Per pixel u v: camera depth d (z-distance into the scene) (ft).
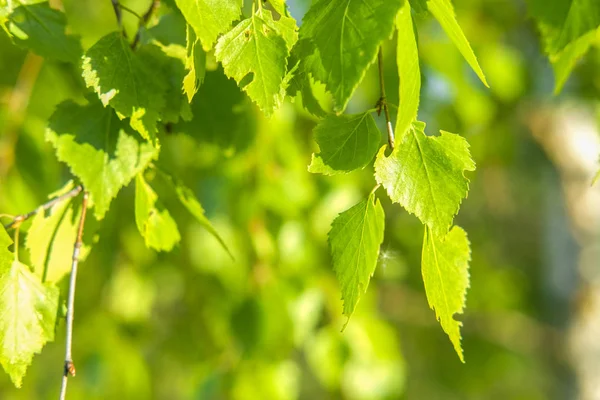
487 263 6.51
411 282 5.55
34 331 2.49
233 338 4.13
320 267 4.52
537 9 2.62
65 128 2.50
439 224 2.30
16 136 3.91
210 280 4.40
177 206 4.18
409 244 5.34
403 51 2.22
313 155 2.33
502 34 5.94
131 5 4.86
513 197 7.25
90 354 4.56
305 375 7.88
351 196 4.51
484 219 7.67
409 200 2.30
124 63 2.43
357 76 2.23
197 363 4.64
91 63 2.41
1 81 4.07
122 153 2.52
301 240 4.29
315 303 4.26
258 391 4.17
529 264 7.52
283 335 4.17
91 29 4.98
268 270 4.21
